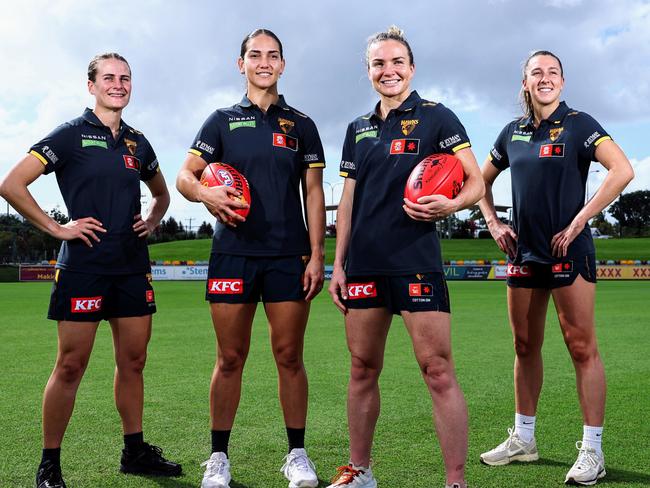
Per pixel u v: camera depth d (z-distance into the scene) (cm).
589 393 358
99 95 366
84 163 356
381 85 325
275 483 345
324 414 491
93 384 605
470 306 1567
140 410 368
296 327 361
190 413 492
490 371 676
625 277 3584
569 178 372
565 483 342
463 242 6400
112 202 360
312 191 375
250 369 686
